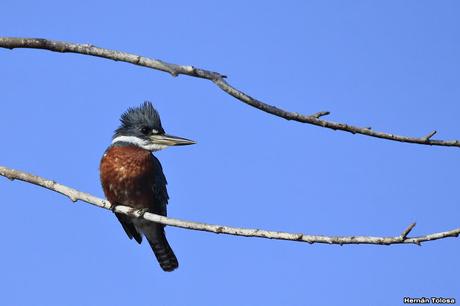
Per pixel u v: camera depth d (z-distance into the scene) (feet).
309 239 27.35
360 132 25.82
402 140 26.12
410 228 25.96
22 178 31.50
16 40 25.25
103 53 24.98
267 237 28.09
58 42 25.21
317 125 25.45
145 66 24.70
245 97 24.72
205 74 24.54
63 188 31.76
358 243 26.89
